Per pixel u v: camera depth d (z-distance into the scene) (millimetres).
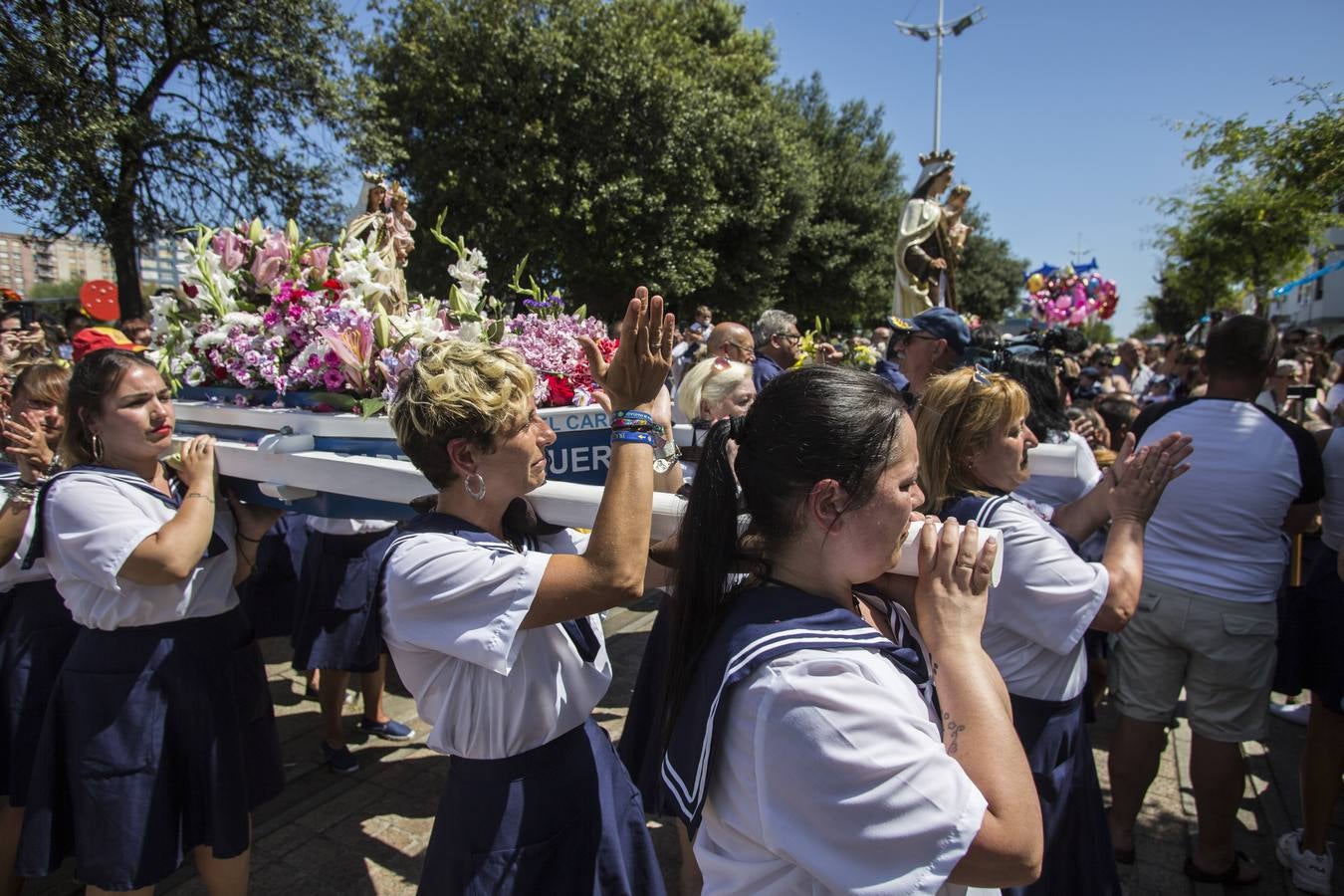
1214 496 2414
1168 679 2559
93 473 1969
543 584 1406
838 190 23047
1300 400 5039
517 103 14227
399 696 4125
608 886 1643
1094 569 1707
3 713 2445
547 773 1597
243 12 9711
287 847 2809
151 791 1955
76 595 1963
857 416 1005
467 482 1502
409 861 2744
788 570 1068
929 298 7578
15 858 2498
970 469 1893
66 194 8906
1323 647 2482
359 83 11289
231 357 2607
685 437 3123
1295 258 13070
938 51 16172
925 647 1161
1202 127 6047
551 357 2625
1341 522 2557
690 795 979
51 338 5641
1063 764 1785
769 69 20297
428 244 14492
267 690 2281
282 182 10789
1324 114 5441
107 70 9234
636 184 14398
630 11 15406
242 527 2221
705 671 1007
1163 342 20031
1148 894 2559
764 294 19734
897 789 861
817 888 930
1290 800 3127
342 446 2018
